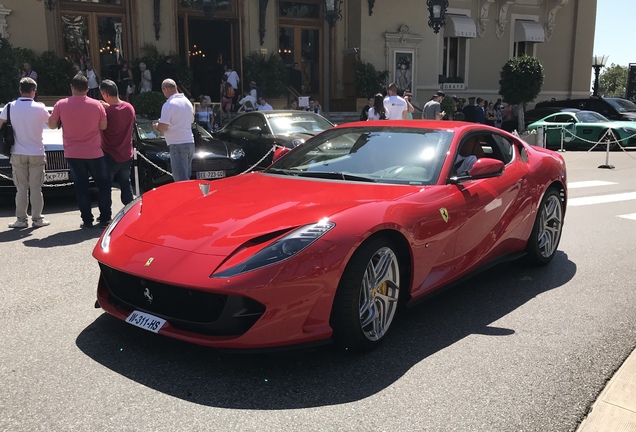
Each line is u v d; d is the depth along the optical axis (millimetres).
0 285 4672
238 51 19281
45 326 3805
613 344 3645
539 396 2992
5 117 6500
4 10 15141
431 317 4082
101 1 17125
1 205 8492
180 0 18297
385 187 3912
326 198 3650
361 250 3287
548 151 5645
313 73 21188
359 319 3293
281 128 10742
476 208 4141
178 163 7527
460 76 25719
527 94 22625
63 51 16875
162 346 3502
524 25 26578
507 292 4648
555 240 5391
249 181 4270
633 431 2684
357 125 4930
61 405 2838
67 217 7547
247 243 3143
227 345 3027
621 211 8117
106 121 6652
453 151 4270
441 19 17875
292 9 20500
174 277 3041
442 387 3070
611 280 4984
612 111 21047
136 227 3588
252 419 2740
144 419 2725
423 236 3666
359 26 20688
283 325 3053
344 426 2693
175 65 17250
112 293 3537
